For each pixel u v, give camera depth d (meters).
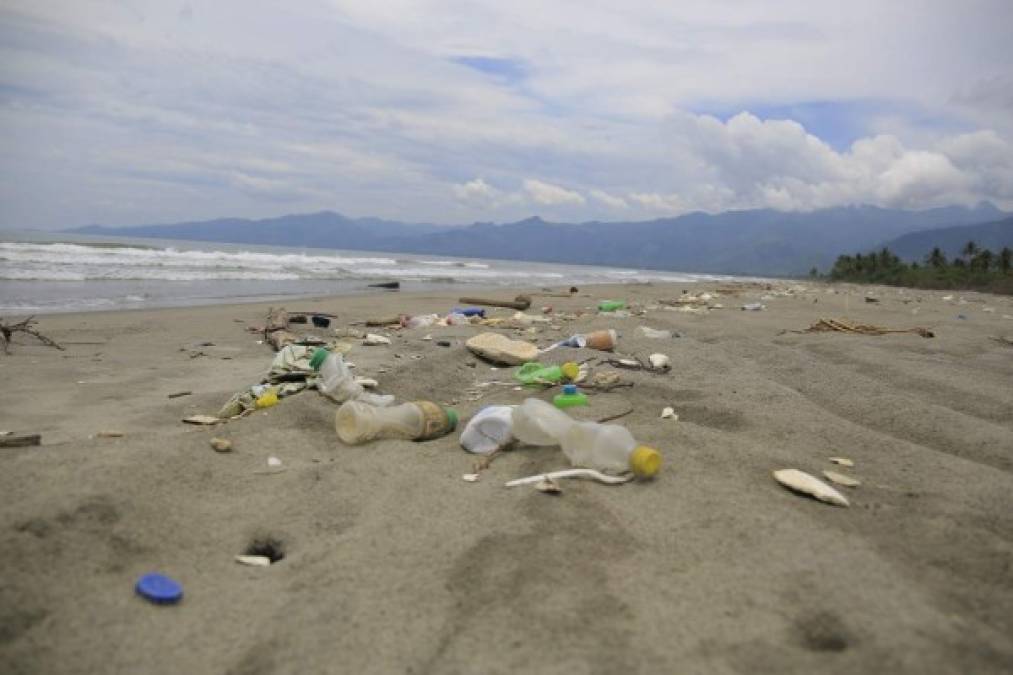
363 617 2.29
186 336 9.34
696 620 2.24
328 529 2.97
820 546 2.68
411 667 2.06
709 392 5.38
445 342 8.25
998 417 5.02
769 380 5.83
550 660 2.07
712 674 1.99
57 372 6.60
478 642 2.16
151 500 3.02
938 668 1.96
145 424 4.71
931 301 19.56
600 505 3.08
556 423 3.94
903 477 3.60
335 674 2.04
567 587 2.44
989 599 2.35
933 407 4.94
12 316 11.01
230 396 5.62
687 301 16.38
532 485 3.33
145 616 2.30
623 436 3.61
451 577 2.53
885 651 2.04
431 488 3.32
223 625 2.27
